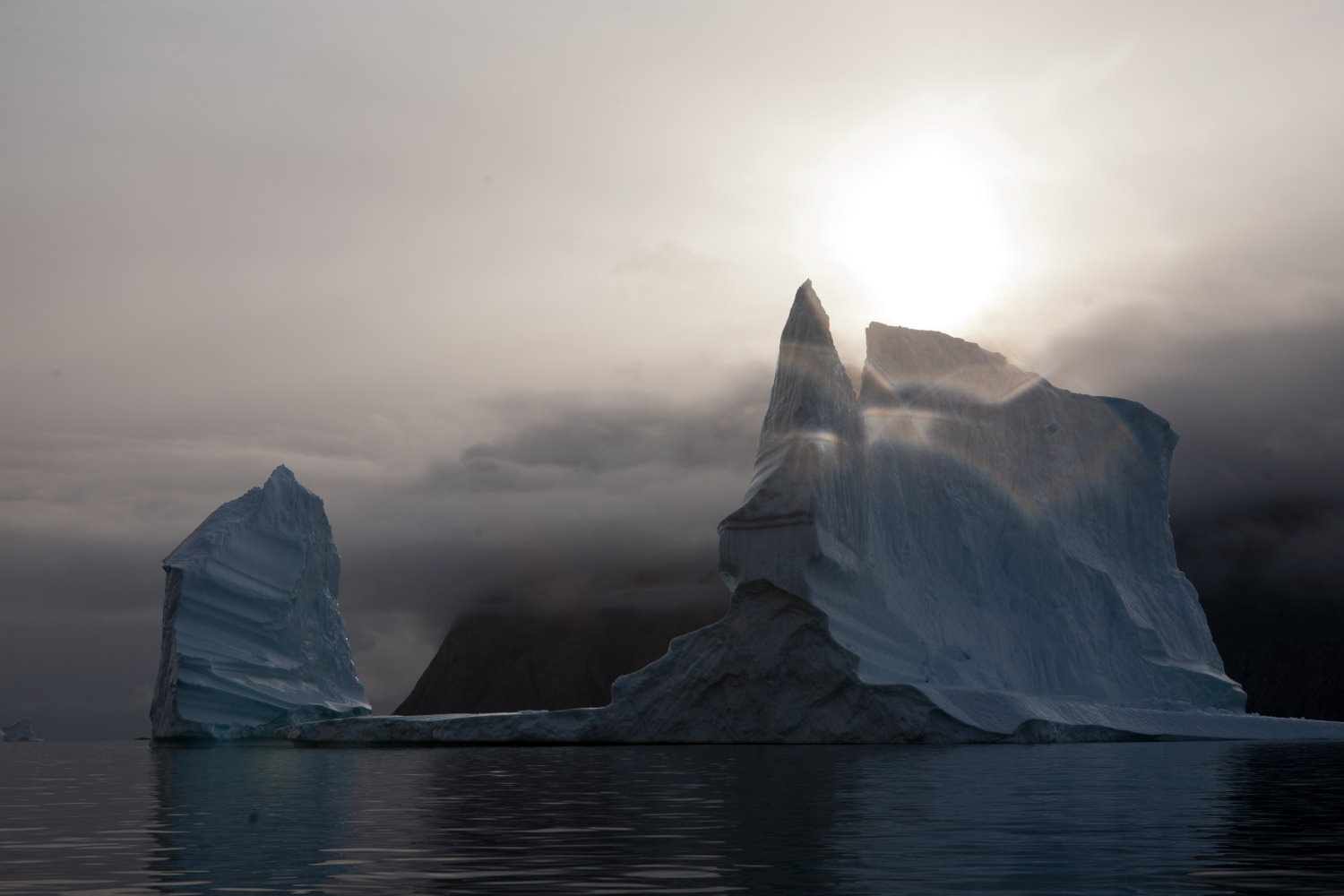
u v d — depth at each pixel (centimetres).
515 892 1423
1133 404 6688
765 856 1681
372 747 5591
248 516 7138
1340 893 1396
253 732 6706
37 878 1566
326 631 7462
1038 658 5900
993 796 2545
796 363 5462
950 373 6316
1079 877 1502
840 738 4966
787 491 5156
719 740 5131
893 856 1675
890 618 5375
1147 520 6575
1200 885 1450
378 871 1585
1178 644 6322
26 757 5831
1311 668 11588
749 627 5134
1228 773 3200
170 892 1457
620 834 1931
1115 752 4331
